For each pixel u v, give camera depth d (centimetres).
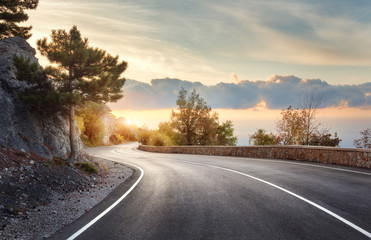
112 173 1509
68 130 1463
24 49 1574
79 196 855
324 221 484
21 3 1931
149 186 1011
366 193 677
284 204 619
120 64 1498
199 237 439
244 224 493
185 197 762
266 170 1217
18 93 1111
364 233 420
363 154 1141
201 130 4841
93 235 475
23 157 962
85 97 1280
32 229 530
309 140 2130
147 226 512
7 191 712
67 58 1155
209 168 1474
